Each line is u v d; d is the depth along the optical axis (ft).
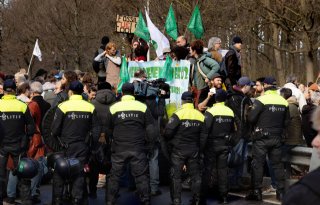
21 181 31.55
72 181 30.19
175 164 31.42
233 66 36.86
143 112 30.60
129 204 32.81
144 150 30.73
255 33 91.35
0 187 32.09
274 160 32.96
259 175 32.96
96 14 124.88
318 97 46.11
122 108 30.42
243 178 36.91
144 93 34.37
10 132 31.68
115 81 39.83
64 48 131.85
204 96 36.55
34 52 75.20
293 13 86.38
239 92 34.65
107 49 39.88
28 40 149.79
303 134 37.14
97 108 33.60
